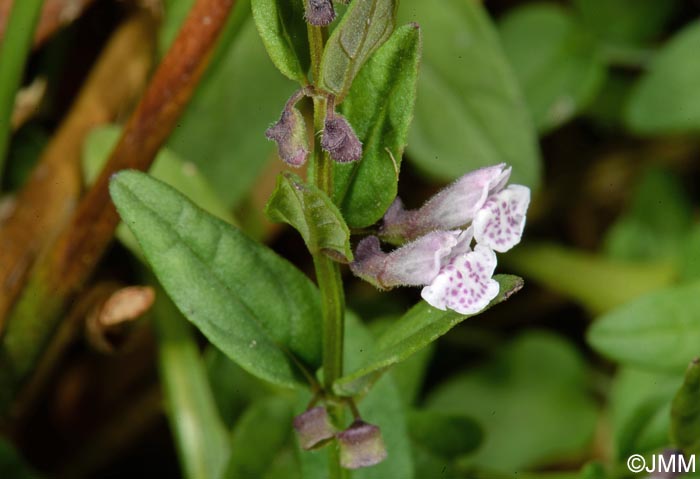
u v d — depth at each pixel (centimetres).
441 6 16
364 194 11
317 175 11
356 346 13
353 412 12
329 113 11
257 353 12
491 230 11
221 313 12
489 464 16
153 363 16
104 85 16
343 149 11
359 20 11
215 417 15
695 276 16
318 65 11
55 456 16
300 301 12
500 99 16
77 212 14
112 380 16
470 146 16
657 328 14
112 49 16
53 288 14
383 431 13
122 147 14
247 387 15
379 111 11
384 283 11
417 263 11
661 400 15
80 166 15
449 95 16
